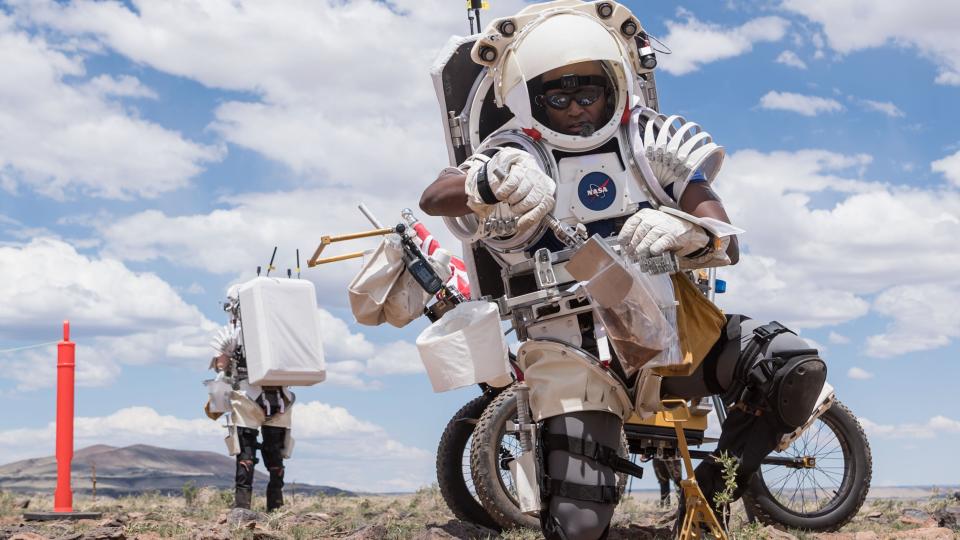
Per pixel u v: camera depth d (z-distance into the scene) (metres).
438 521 8.09
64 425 9.05
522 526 6.95
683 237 3.72
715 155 4.20
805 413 4.19
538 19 4.31
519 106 4.24
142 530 7.56
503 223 3.93
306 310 8.98
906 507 8.97
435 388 4.14
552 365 4.00
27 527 7.78
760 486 7.27
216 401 9.62
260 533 7.28
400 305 4.90
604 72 4.26
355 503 10.05
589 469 3.93
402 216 5.91
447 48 4.66
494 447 6.93
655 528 7.32
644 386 3.99
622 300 3.71
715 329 4.12
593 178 4.16
